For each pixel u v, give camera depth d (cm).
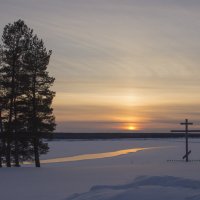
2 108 3812
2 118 3828
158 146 10519
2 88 3850
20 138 3800
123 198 936
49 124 3856
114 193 988
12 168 3155
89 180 1988
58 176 2272
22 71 3859
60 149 9300
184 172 2064
